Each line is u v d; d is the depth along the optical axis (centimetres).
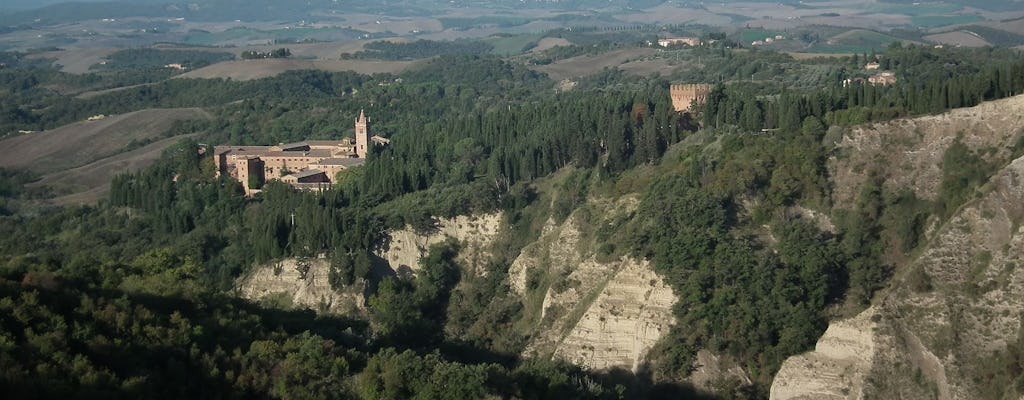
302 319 16962
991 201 15188
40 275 13888
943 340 14050
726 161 18912
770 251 16812
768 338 15662
